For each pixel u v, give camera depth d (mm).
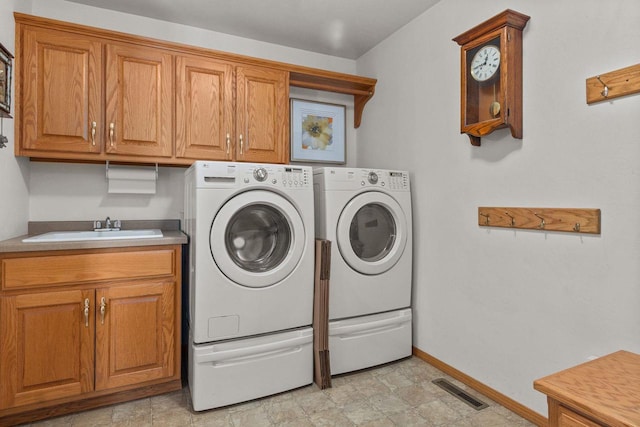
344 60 3338
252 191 2018
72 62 2133
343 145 3328
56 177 2416
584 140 1585
